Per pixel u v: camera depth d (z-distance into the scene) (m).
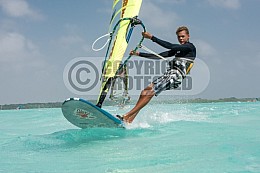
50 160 6.14
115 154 6.38
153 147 6.81
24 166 5.74
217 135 7.91
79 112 8.96
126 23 10.32
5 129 12.41
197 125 10.07
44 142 7.98
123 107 10.30
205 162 5.43
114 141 7.77
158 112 13.78
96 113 8.83
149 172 5.02
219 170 4.97
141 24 9.77
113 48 10.13
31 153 6.83
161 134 8.49
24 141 8.14
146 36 9.57
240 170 4.93
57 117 17.70
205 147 6.54
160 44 9.61
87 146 7.34
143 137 8.16
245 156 5.74
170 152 6.26
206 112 15.92
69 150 7.02
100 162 5.80
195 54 10.25
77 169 5.40
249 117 13.02
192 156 5.87
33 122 15.04
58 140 8.20
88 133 8.90
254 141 7.00
